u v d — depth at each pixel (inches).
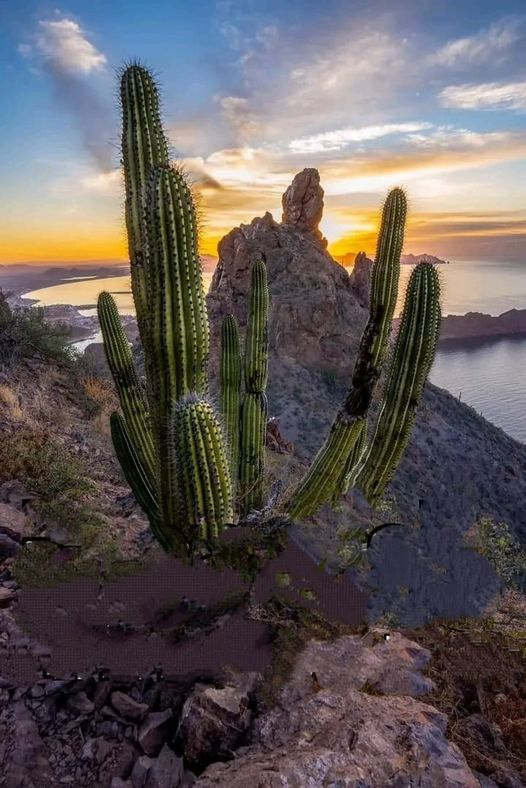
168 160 130.6
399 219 142.0
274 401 1507.1
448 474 1077.1
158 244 115.2
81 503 177.5
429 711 95.4
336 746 84.1
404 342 144.8
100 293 163.3
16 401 260.8
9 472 188.7
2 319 342.0
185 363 121.8
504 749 97.4
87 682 100.0
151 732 91.5
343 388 1690.5
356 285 2126.0
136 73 126.7
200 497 119.0
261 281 173.8
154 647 104.6
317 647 108.5
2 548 138.3
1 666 100.7
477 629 123.7
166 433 127.0
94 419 296.7
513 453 1894.7
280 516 142.0
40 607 110.8
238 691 96.9
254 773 76.3
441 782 79.0
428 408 1588.3
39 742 89.7
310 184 2178.9
